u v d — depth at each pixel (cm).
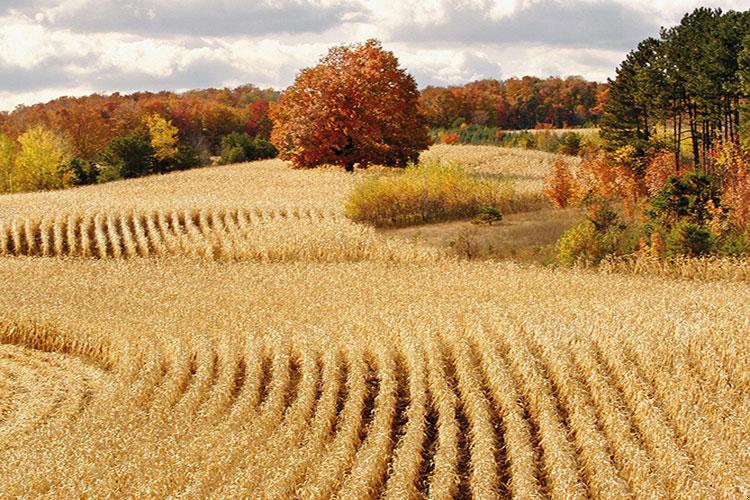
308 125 7044
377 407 2219
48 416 2388
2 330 3111
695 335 2427
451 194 5116
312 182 6681
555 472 1775
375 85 7006
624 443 1853
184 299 3384
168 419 2181
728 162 5031
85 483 1772
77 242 4775
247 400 2278
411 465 1822
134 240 4806
